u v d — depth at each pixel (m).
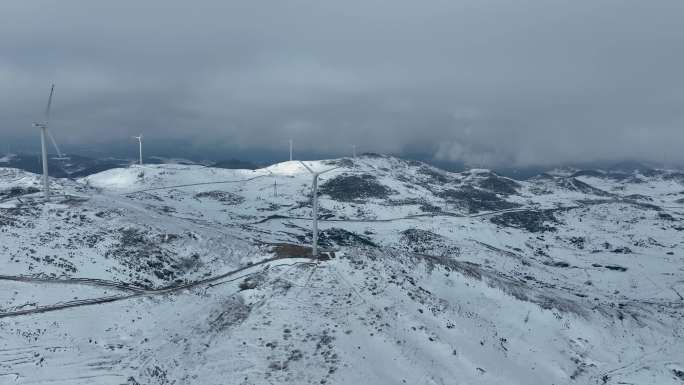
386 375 41.91
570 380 50.81
